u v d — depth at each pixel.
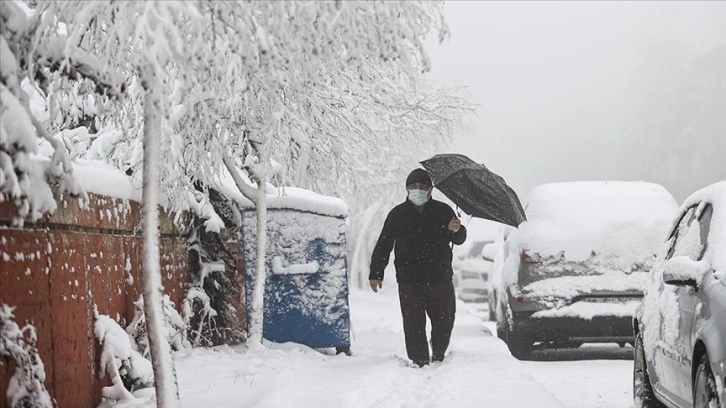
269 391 9.41
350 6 6.29
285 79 7.43
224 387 9.96
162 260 11.48
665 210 15.41
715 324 7.02
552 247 15.03
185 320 12.38
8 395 6.39
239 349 12.73
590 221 15.25
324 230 13.56
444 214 12.70
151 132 6.50
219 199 13.37
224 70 8.16
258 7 6.46
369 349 15.17
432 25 6.73
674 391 8.36
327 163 13.07
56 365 7.45
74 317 7.98
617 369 14.07
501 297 17.14
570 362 15.17
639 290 14.80
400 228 12.62
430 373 11.55
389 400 9.60
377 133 15.12
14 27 6.67
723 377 6.61
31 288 6.96
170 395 6.60
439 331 12.71
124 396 8.64
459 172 12.70
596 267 14.95
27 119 6.21
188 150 10.84
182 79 6.21
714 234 8.23
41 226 7.26
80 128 10.97
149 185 6.54
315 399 9.44
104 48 6.88
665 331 8.65
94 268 8.69
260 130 10.95
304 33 6.49
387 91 14.61
